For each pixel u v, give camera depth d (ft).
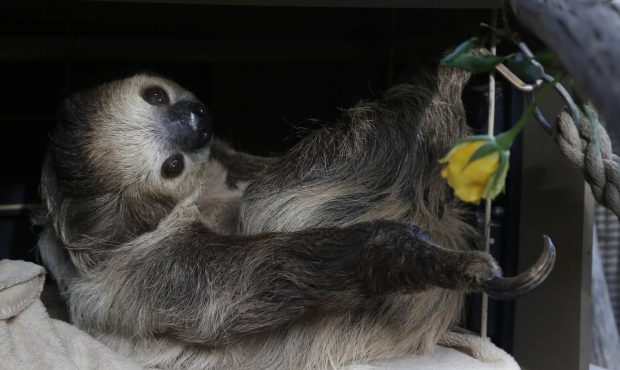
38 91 3.47
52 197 3.00
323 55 3.40
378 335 2.81
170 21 3.53
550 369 3.02
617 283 5.22
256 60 3.41
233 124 3.59
